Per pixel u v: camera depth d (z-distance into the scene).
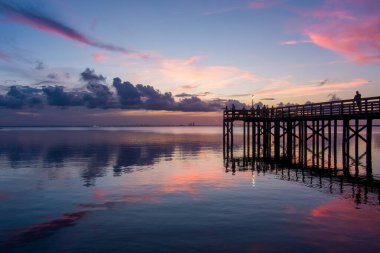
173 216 15.48
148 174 27.52
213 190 20.72
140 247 11.98
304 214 15.29
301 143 34.62
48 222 15.04
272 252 11.35
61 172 29.12
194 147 58.06
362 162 32.66
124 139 90.50
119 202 18.25
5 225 14.70
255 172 27.55
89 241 12.68
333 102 25.77
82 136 116.12
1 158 40.91
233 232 13.23
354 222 14.02
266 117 37.59
